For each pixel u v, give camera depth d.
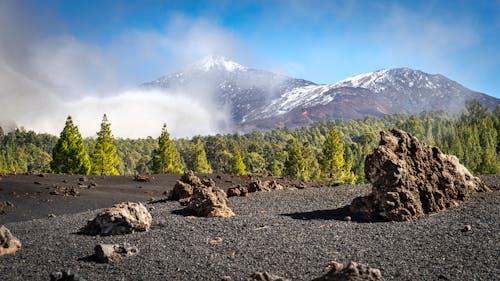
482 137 127.94
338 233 17.33
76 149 57.97
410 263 13.11
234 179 47.91
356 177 96.81
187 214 23.28
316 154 174.88
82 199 34.38
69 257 14.45
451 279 11.51
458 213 19.69
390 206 19.75
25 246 16.08
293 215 21.89
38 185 37.50
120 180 45.34
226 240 16.41
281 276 12.24
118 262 13.78
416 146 22.30
